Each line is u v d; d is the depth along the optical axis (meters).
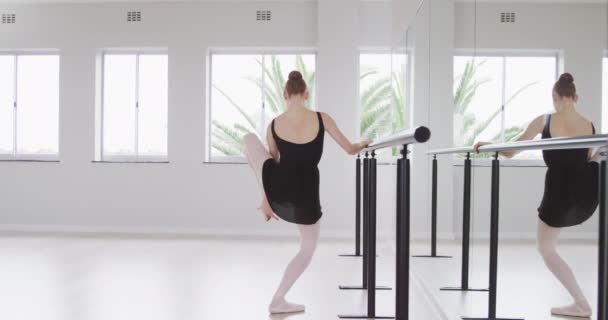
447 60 3.87
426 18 4.59
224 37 7.97
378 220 7.80
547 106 1.93
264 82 8.27
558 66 1.83
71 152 8.12
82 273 4.82
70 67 8.13
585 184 1.54
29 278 4.59
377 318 3.42
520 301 2.20
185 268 5.10
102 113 8.28
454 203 3.71
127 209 8.04
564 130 1.74
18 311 3.53
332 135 3.60
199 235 7.62
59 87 8.15
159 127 8.28
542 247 1.94
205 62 7.98
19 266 5.15
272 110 8.39
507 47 2.47
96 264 5.28
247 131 8.31
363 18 7.82
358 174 5.74
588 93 1.52
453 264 3.67
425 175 4.70
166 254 5.93
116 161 8.11
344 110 7.69
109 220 8.06
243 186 7.91
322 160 7.67
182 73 7.99
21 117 8.41
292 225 7.85
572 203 1.65
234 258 5.69
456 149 3.16
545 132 1.94
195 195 7.96
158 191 8.01
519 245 2.23
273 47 8.02
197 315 3.46
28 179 8.16
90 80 8.12
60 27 8.13
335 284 4.46
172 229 7.98
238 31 7.96
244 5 7.96
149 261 5.48
